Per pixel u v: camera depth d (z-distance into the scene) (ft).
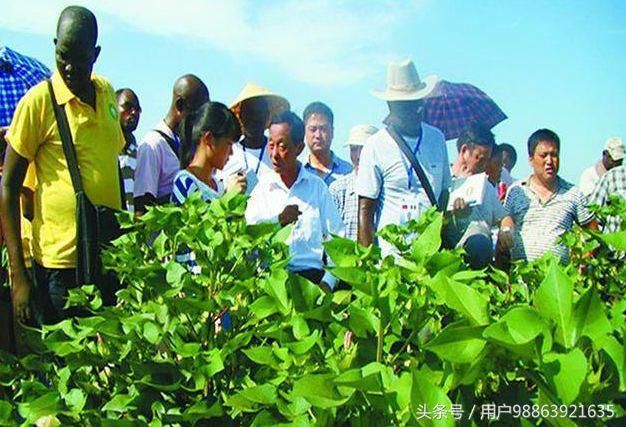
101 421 6.29
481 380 5.25
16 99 18.60
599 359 4.84
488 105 27.96
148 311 6.99
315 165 21.56
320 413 5.23
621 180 19.48
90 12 12.53
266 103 18.81
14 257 12.40
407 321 6.07
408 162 16.19
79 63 12.25
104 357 6.96
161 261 8.05
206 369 6.31
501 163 24.03
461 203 16.30
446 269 6.26
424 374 4.92
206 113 13.79
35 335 7.50
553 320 4.52
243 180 14.78
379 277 5.91
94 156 12.60
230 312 7.17
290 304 6.26
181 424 6.40
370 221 16.42
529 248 18.49
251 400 5.46
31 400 6.80
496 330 4.33
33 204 13.04
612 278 9.55
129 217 8.35
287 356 5.90
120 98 19.15
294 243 14.35
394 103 16.31
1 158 15.67
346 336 6.11
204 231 7.44
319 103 21.62
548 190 18.75
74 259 12.41
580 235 10.23
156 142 16.87
